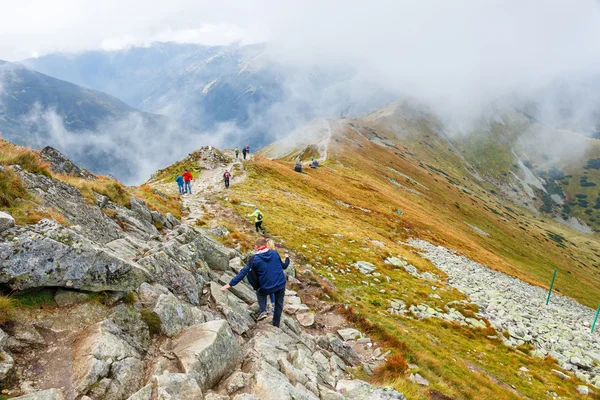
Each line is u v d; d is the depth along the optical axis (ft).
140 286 28.40
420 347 54.90
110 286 25.61
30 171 37.52
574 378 70.54
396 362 40.04
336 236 122.21
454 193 604.90
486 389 49.60
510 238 495.41
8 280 21.31
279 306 35.17
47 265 22.82
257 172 205.67
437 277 119.14
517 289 143.95
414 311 80.89
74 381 18.61
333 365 34.19
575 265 537.65
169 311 27.32
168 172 205.77
